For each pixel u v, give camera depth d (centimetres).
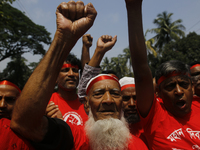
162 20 2606
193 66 270
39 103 102
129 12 149
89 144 150
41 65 107
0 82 191
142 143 163
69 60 304
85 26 109
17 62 2877
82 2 110
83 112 289
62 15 110
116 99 162
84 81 265
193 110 198
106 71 358
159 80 195
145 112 178
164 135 172
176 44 2080
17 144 110
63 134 119
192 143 169
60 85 298
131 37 153
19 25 2484
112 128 144
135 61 159
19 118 103
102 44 258
